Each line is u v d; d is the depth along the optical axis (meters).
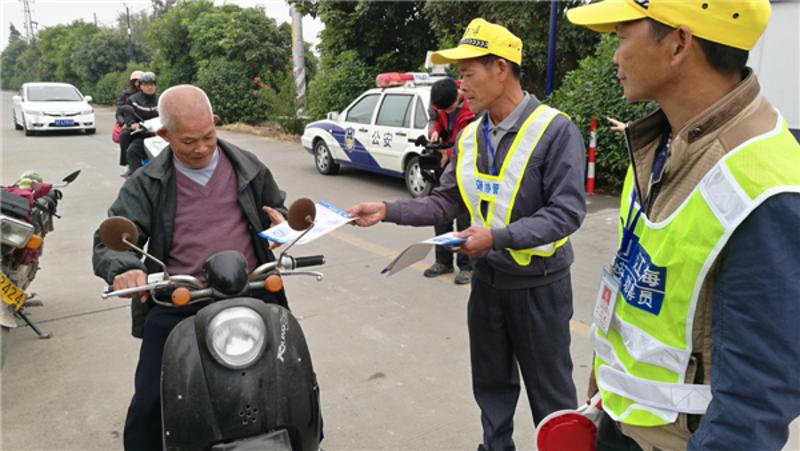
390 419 3.02
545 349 2.28
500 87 2.20
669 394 1.25
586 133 8.00
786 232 1.03
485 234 2.00
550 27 8.79
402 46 14.26
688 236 1.15
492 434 2.47
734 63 1.14
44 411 3.13
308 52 22.05
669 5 1.13
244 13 20.44
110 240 1.98
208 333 1.88
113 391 3.32
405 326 4.12
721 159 1.12
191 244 2.36
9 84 60.38
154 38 24.58
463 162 2.38
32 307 4.50
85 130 16.72
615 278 1.42
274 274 2.19
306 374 2.03
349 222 2.27
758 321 1.05
